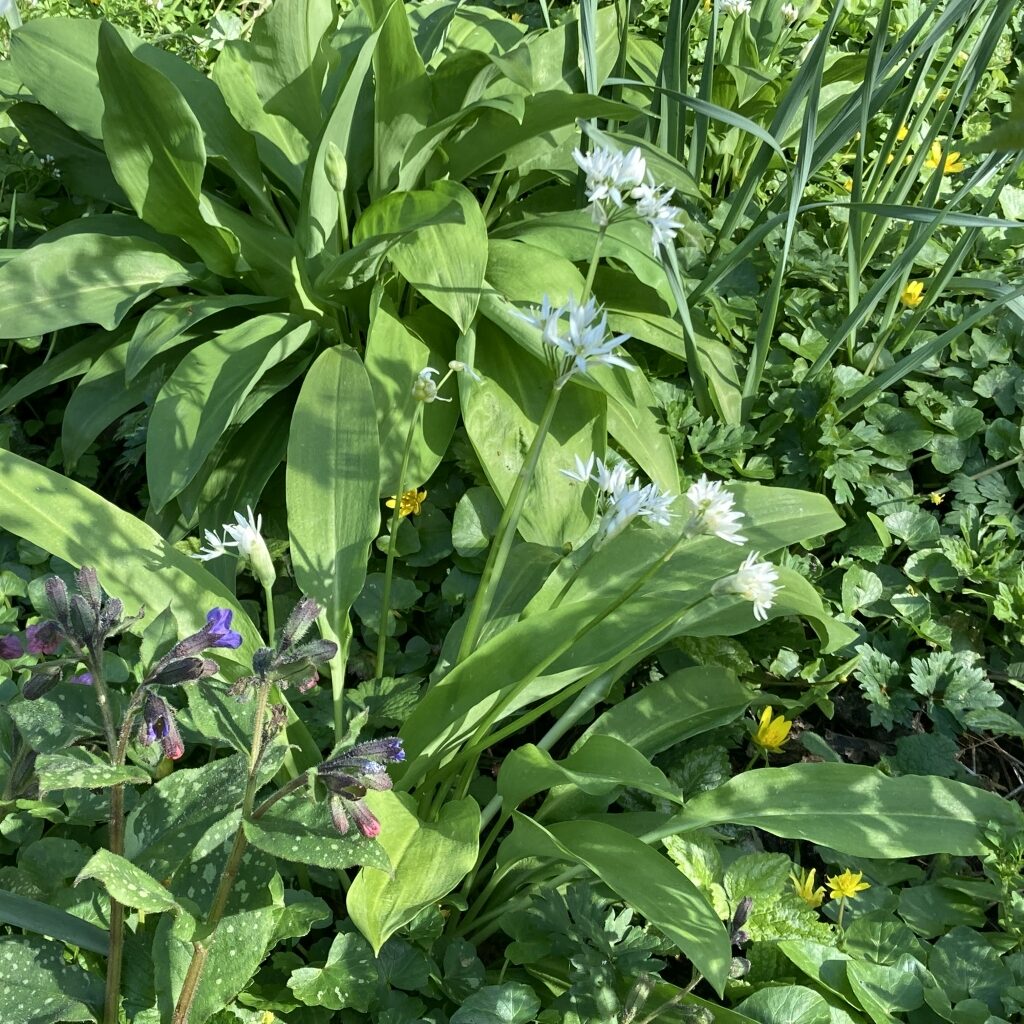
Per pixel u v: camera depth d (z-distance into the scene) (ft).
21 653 1.38
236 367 2.39
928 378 3.01
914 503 2.70
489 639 1.97
